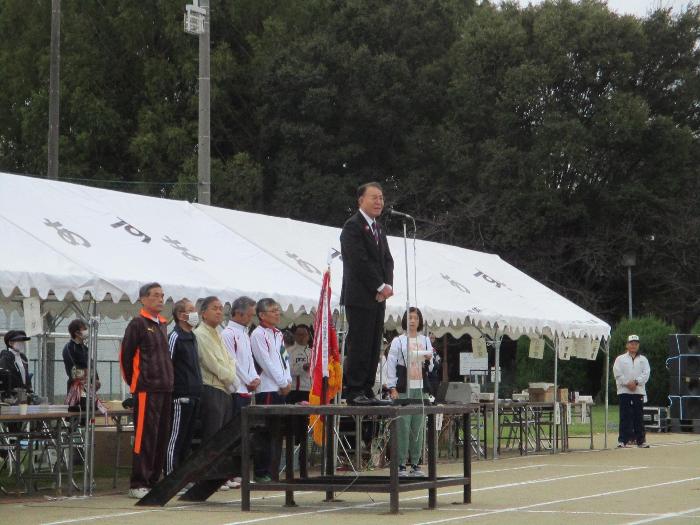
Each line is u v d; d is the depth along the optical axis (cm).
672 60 5694
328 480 1493
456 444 2508
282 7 5538
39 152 5097
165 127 5075
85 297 1677
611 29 5434
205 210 2117
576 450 2769
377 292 1383
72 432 1638
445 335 2886
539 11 5662
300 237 2264
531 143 5447
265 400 1752
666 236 5575
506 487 1731
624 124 5253
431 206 5581
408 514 1350
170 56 5288
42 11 5194
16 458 1708
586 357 2856
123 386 2902
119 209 1886
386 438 2145
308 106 5269
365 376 1400
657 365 4616
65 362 1892
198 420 1698
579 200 5472
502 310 2455
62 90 5053
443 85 5659
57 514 1359
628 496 1574
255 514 1359
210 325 1664
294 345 2138
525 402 2605
